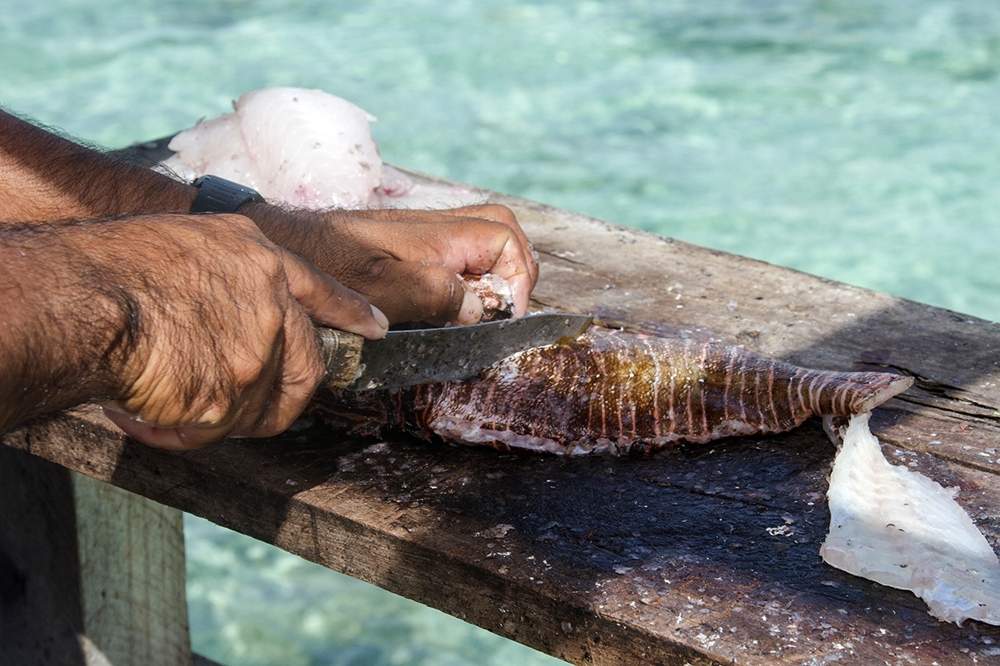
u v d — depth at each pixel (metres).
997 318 7.14
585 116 10.02
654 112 10.12
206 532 5.69
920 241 8.05
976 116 9.80
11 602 2.93
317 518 1.83
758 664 1.46
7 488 2.80
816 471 1.87
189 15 12.18
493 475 1.89
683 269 2.66
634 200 8.64
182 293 1.30
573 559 1.67
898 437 1.97
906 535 1.66
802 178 8.95
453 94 10.44
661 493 1.83
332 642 4.86
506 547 1.70
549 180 8.91
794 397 1.94
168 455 1.96
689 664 1.51
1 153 2.02
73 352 1.18
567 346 2.02
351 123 2.80
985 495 1.81
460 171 9.02
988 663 1.44
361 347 1.63
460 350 1.87
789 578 1.62
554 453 1.95
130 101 10.09
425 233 2.13
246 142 2.83
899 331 2.35
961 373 2.18
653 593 1.60
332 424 2.02
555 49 11.41
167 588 3.05
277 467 1.92
